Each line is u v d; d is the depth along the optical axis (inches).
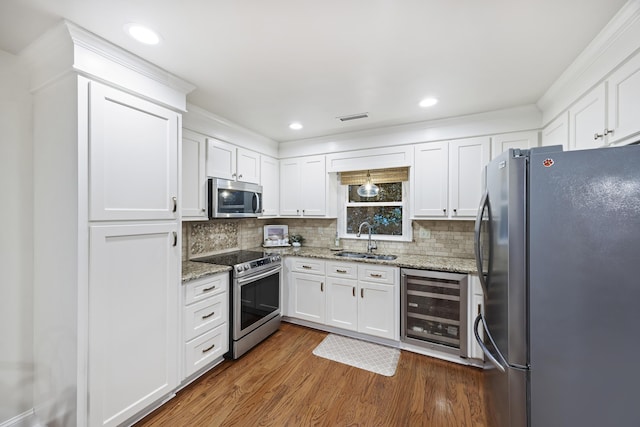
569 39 57.9
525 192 45.6
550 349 43.3
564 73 71.2
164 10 49.8
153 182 70.0
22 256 64.6
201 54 64.4
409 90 83.4
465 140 104.4
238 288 97.4
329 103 93.5
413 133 113.5
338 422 68.1
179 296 76.9
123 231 63.2
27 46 60.1
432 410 72.0
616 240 40.1
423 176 111.8
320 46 61.5
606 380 40.6
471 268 94.1
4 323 62.5
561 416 42.8
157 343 70.9
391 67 70.2
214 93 85.7
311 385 82.6
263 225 153.5
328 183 134.1
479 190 102.0
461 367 92.5
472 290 92.0
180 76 74.6
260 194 125.4
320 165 134.7
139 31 55.9
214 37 58.1
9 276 63.0
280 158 145.3
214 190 102.3
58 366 60.1
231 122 111.9
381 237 133.7
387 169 129.2
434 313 98.8
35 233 65.3
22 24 53.3
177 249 76.1
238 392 79.3
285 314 128.1
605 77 57.9
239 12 50.4
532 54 63.8
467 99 89.5
